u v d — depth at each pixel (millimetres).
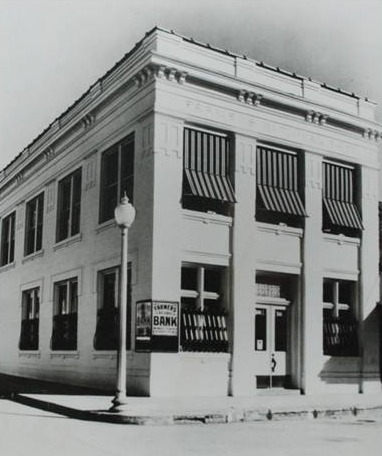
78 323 21406
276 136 19641
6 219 32344
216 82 18203
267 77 19781
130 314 17781
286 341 19719
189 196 18203
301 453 9062
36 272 26281
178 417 12438
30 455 8688
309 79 20766
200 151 18188
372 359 21125
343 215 21172
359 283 21328
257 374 18750
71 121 22766
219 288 18516
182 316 17359
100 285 20344
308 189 20281
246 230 18562
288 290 20016
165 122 17438
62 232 24531
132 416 12195
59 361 22953
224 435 10844
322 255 20328
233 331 17891
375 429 12016
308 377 19328
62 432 10898
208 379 17328
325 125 20922
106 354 19250
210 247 17906
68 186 24422
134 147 18406
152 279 16625
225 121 18531
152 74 17500
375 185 22250
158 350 16453
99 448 9234
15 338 28344
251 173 18938
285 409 13844
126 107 19031
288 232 19625
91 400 15531
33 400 16047
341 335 20766
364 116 22156
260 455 8828
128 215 13414
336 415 14297
